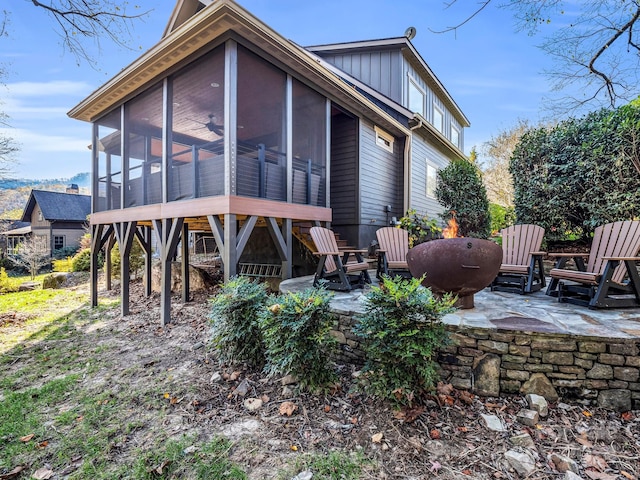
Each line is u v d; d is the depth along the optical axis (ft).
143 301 23.04
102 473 6.43
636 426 6.91
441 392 8.09
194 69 16.44
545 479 5.73
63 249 58.95
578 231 18.24
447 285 9.53
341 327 10.34
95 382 10.60
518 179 19.27
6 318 19.11
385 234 16.97
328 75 18.40
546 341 7.84
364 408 7.93
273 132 25.59
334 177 25.17
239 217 19.63
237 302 10.46
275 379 9.54
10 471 6.58
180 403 8.86
